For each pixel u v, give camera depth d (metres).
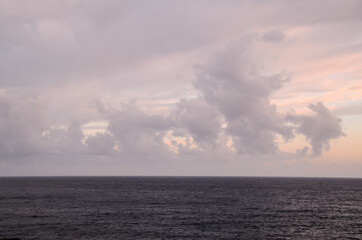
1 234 48.25
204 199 101.38
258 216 66.19
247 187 179.00
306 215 68.19
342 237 48.47
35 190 141.62
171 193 127.62
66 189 150.38
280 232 51.28
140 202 91.31
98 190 143.88
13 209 74.50
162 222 58.97
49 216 64.69
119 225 55.88
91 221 59.47
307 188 172.62
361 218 65.12
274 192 136.00
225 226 55.66
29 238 46.00
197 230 52.41
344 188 176.62
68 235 48.09
